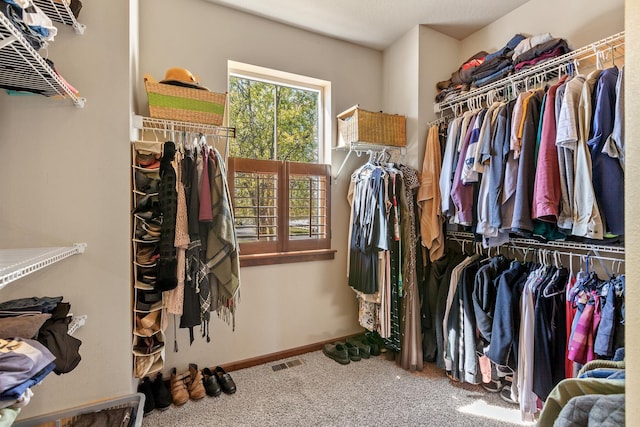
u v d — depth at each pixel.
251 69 2.34
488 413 1.73
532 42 1.90
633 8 0.49
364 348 2.41
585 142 1.41
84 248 1.47
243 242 2.28
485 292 1.87
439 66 2.55
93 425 1.39
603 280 1.65
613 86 1.37
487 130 1.81
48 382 1.44
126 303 1.55
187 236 1.62
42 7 1.25
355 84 2.73
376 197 2.23
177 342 2.05
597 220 1.37
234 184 2.24
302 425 1.63
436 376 2.12
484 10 2.25
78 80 1.45
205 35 2.13
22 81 1.18
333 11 2.26
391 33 2.56
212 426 1.62
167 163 1.62
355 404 1.81
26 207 1.40
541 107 1.62
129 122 1.54
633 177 0.48
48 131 1.42
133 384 1.62
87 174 1.48
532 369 1.65
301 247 2.50
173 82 1.76
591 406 0.61
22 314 1.00
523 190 1.61
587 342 1.44
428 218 2.31
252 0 2.13
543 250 1.90
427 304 2.32
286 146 2.54
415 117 2.46
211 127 1.90
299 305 2.49
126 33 1.52
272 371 2.20
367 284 2.29
